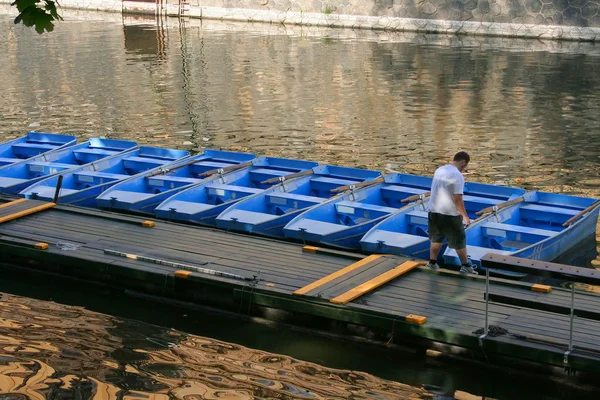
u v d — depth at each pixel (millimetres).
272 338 9938
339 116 21562
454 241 10508
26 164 15797
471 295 9953
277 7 40906
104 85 25562
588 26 33656
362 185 13969
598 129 19922
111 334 10016
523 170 17016
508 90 24250
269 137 19750
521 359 8797
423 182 14352
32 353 9414
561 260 12258
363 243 11859
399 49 31922
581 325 9078
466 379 8977
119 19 42312
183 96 24047
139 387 8680
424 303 9734
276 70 27812
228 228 12812
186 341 9859
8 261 12125
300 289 10055
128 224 12656
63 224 12633
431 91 24328
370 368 9219
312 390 8711
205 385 8766
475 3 35844
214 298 10602
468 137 19438
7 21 40719
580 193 15656
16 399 8344
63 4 47344
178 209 13250
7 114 21969
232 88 25062
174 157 16141
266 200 13844
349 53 31078
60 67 28516
